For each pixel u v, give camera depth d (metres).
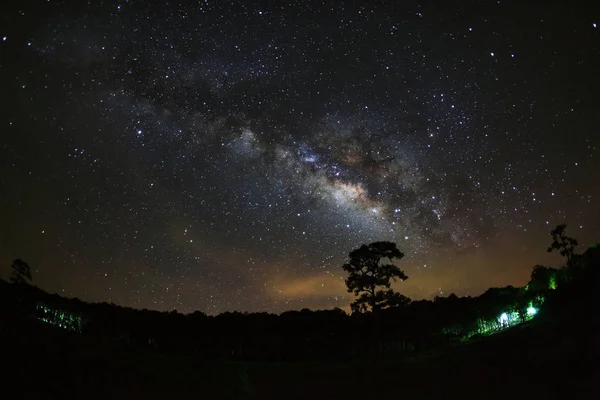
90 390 20.72
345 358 31.95
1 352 21.38
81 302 34.19
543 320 30.67
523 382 22.20
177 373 25.09
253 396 23.03
